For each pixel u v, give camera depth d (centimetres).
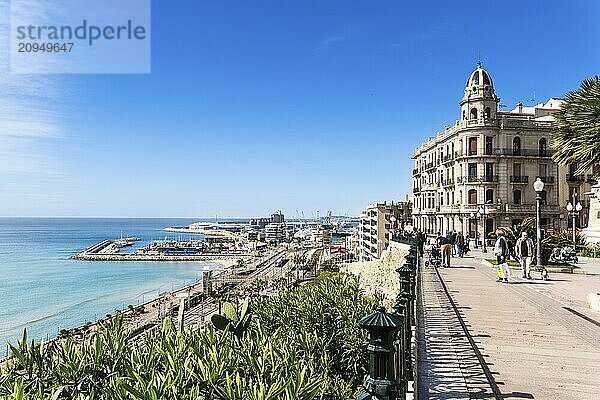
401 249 3372
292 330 988
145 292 8638
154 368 584
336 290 1217
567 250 3033
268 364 616
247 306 870
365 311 1069
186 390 540
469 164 6128
